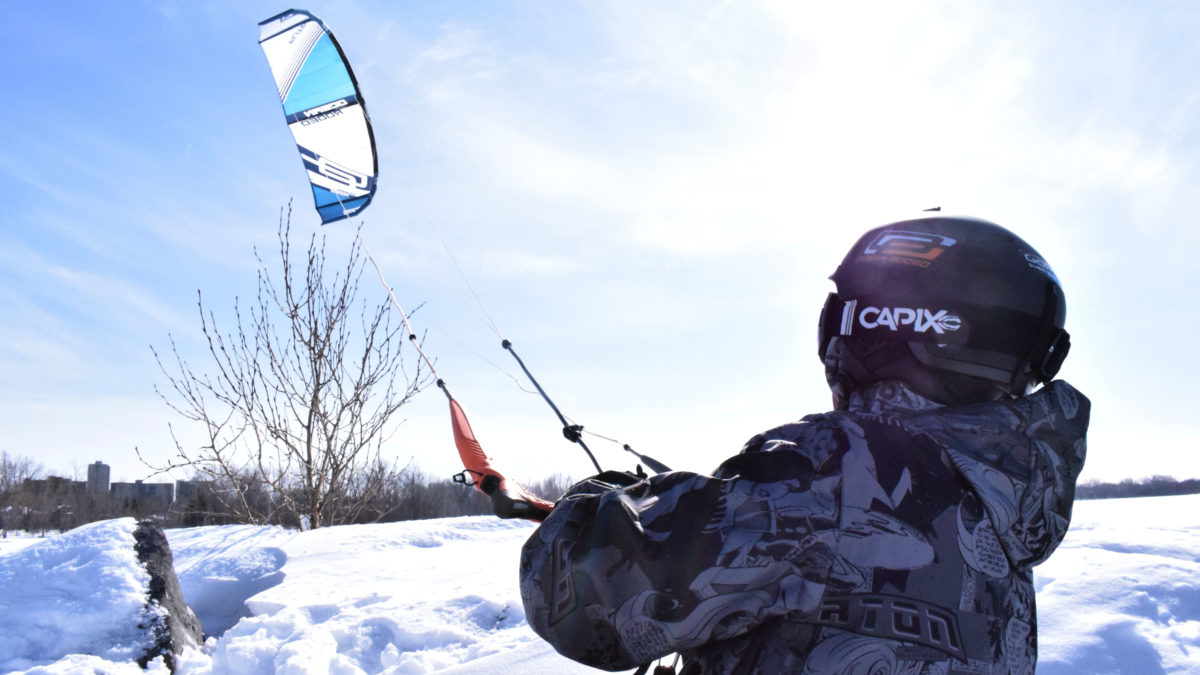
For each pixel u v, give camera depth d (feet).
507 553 20.99
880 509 3.98
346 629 14.96
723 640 4.11
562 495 5.00
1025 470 4.24
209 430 34.01
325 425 34.40
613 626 4.02
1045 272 4.71
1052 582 13.47
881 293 4.60
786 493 3.99
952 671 3.82
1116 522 19.24
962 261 4.55
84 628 14.49
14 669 13.76
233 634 15.28
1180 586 12.67
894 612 3.84
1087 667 10.83
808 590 3.88
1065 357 4.72
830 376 4.87
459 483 7.17
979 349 4.46
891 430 4.22
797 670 3.84
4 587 15.21
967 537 4.03
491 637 14.58
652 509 4.07
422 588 17.51
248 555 20.80
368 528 23.65
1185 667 10.55
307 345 34.19
